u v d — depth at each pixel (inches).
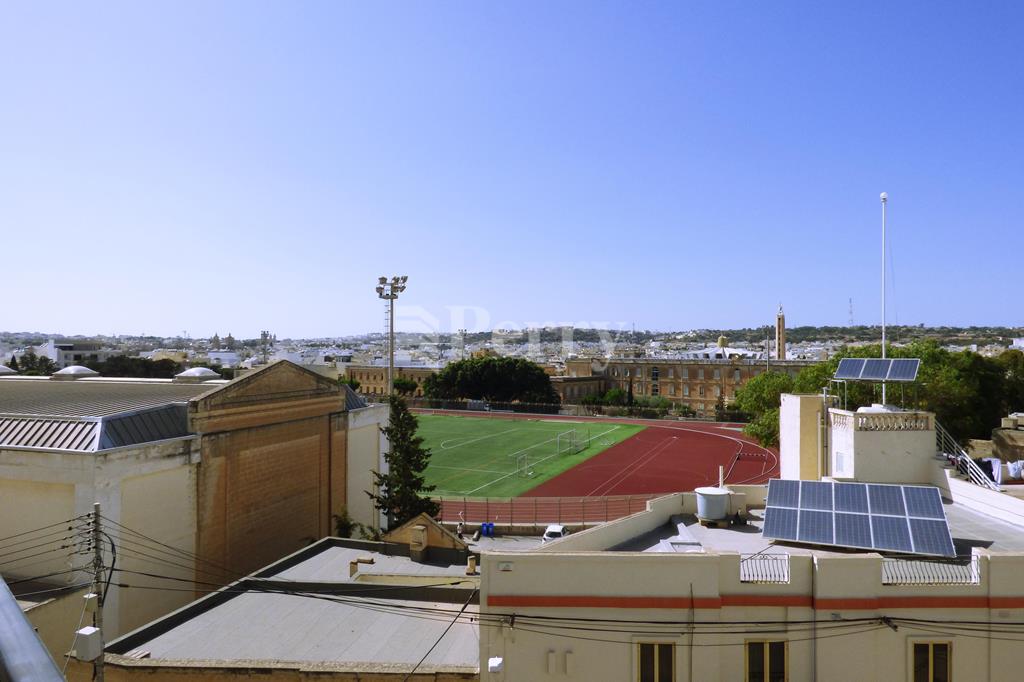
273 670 607.5
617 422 3932.1
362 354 7027.6
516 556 559.8
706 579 553.6
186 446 995.9
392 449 1414.9
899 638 542.9
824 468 895.1
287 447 1227.2
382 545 975.6
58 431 912.9
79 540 847.7
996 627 542.0
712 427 3745.1
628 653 552.7
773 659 550.6
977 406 1812.3
